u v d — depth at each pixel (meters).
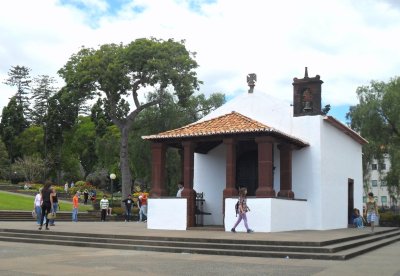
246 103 26.16
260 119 25.69
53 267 11.41
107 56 42.16
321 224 23.91
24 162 72.81
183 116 45.47
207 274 10.50
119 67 41.12
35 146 82.31
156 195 22.78
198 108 48.19
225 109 26.64
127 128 43.84
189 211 21.91
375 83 40.19
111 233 17.97
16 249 15.60
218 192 26.20
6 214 31.42
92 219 36.47
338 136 27.14
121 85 42.03
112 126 73.19
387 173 39.16
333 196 25.84
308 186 24.25
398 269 11.61
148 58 42.28
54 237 18.03
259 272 10.87
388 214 36.50
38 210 24.08
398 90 38.47
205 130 22.25
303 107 24.97
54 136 80.56
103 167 75.62
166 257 13.73
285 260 13.31
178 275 10.32
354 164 30.06
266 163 20.84
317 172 24.17
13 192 56.59
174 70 42.09
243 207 19.56
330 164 25.61
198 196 25.81
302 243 14.80
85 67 42.22
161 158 23.11
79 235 17.98
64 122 82.25
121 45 43.91
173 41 44.28
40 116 98.56
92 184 73.62
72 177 81.38
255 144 24.98
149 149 44.66
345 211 27.80
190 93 43.34
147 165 45.34
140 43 42.31
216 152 26.61
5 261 12.52
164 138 22.83
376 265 12.39
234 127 21.77
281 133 21.38
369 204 23.30
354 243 16.59
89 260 12.82
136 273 10.52
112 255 14.10
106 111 44.12
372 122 38.66
